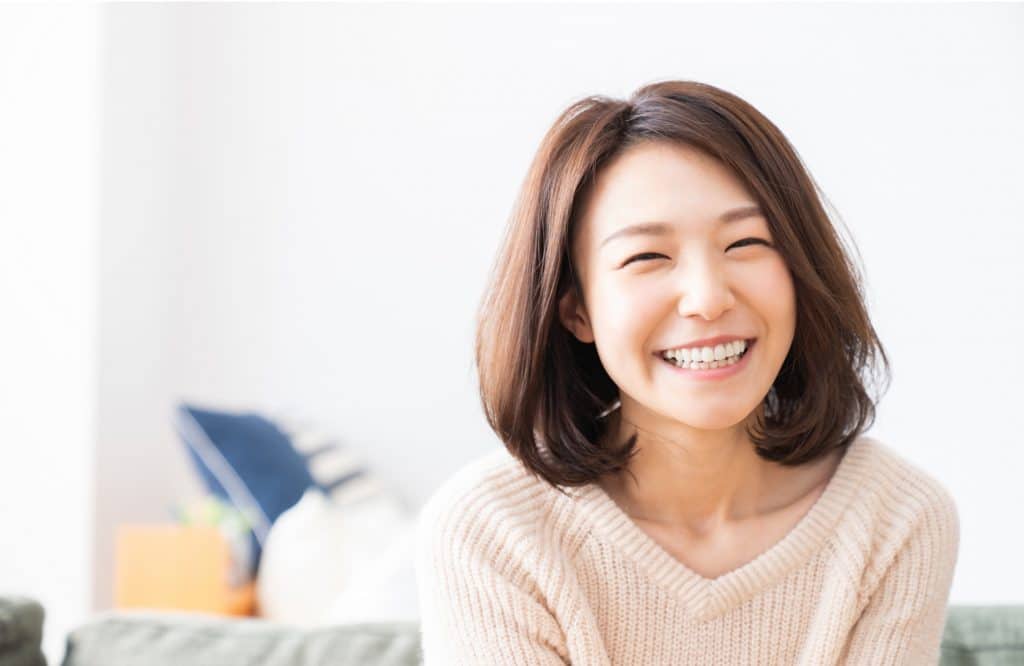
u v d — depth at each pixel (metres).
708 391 0.93
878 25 2.38
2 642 1.22
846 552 1.02
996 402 2.24
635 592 1.02
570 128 0.97
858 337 1.00
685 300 0.91
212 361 3.00
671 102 0.94
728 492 1.05
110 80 2.78
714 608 1.01
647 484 1.05
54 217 2.75
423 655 1.14
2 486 2.73
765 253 0.93
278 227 2.97
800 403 1.04
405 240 2.88
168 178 3.01
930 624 1.05
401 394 2.87
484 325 1.03
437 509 1.04
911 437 2.30
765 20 2.50
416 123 2.87
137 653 1.27
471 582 1.00
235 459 2.51
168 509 2.91
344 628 1.28
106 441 2.76
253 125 2.98
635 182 0.92
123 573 2.35
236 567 2.44
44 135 2.76
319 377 2.93
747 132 0.93
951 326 2.28
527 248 0.99
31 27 2.76
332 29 2.94
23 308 2.75
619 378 0.96
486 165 2.81
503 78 2.80
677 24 2.60
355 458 2.81
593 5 2.70
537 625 1.00
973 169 2.29
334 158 2.93
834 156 2.41
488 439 2.80
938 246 2.30
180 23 3.03
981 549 2.22
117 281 2.81
